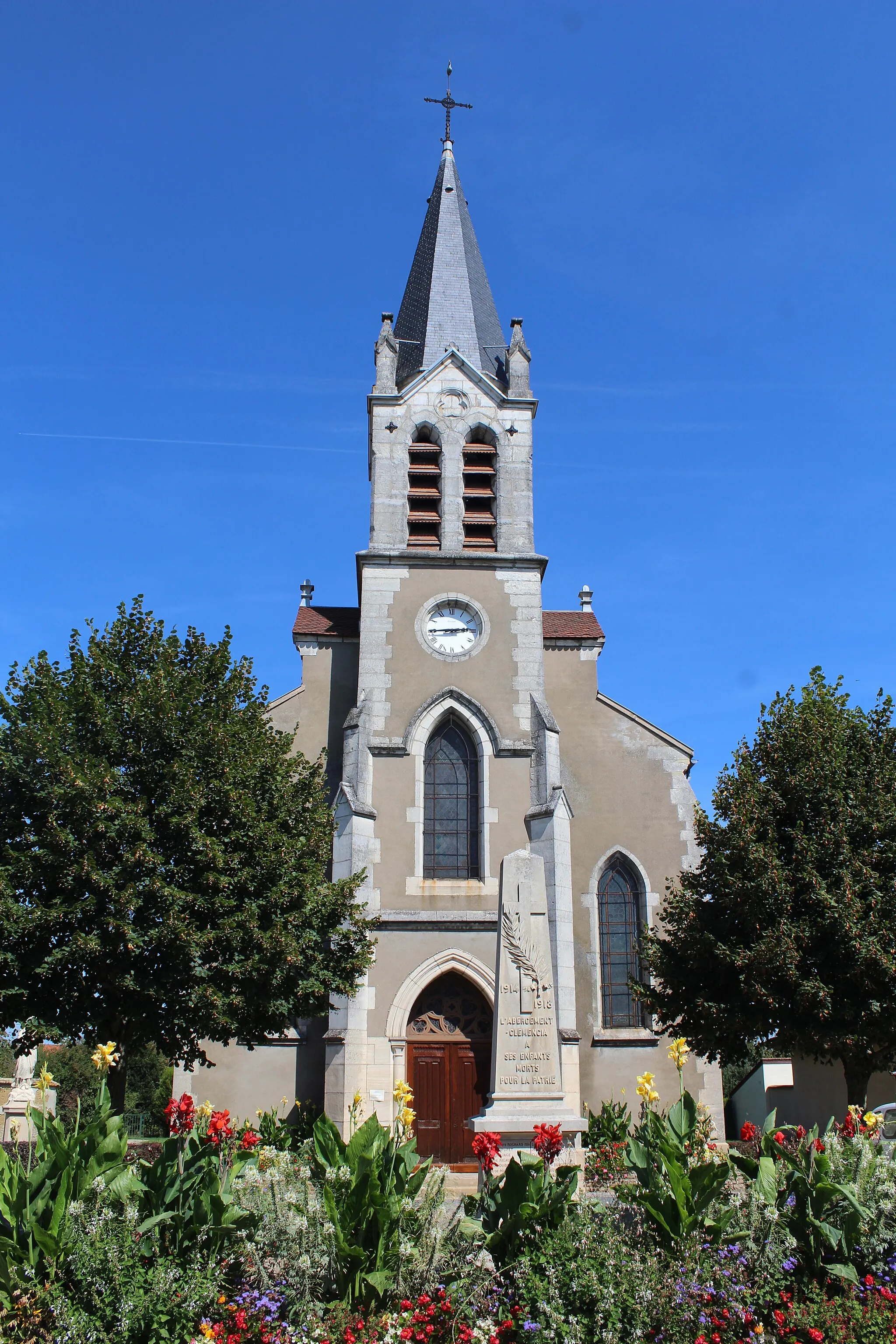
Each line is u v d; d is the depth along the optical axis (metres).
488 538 26.56
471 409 27.16
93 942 15.06
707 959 18.69
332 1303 8.38
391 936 22.38
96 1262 8.10
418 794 23.67
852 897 17.31
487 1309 8.55
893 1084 24.78
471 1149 21.53
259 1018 17.52
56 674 17.80
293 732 20.89
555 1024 13.41
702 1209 9.25
